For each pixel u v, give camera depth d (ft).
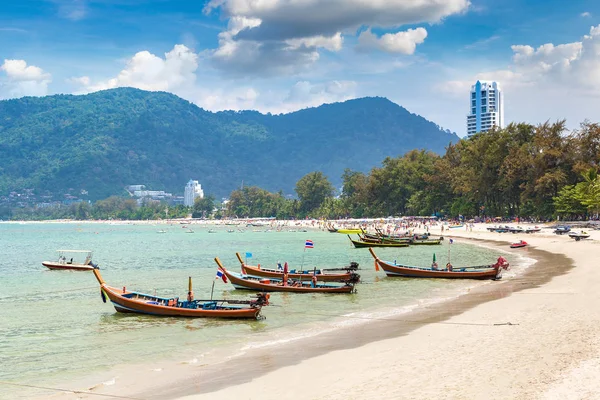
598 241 329.11
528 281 177.06
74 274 252.83
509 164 556.92
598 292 137.69
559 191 500.74
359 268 246.47
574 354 79.41
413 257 302.25
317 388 71.97
